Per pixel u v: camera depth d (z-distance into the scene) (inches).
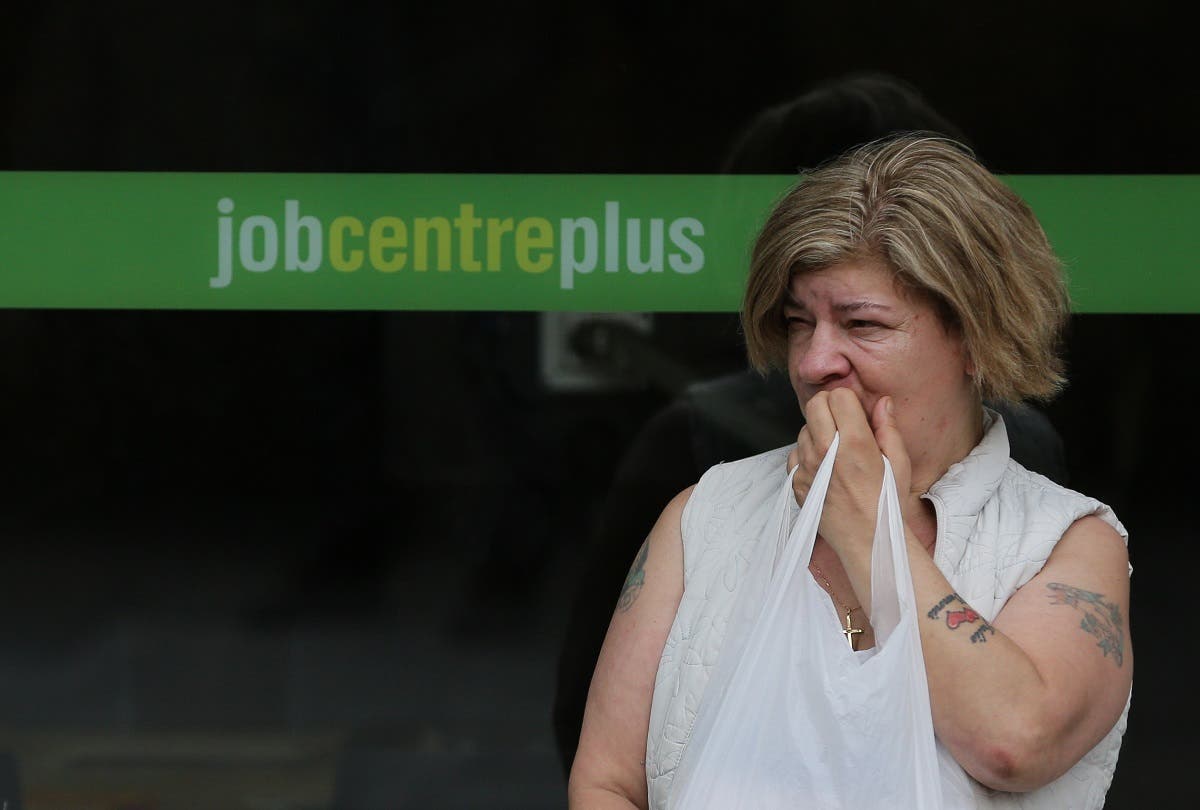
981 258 235.0
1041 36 375.2
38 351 382.3
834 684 224.5
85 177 377.1
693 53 377.1
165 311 382.0
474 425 387.2
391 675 395.5
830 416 240.7
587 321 383.2
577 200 379.2
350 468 388.8
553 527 390.6
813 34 376.8
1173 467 383.9
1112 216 377.7
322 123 377.4
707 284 380.5
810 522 234.8
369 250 381.4
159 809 395.2
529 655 394.9
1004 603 241.1
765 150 377.4
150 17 374.9
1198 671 388.5
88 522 388.2
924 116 378.3
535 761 397.4
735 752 229.3
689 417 385.4
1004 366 239.5
